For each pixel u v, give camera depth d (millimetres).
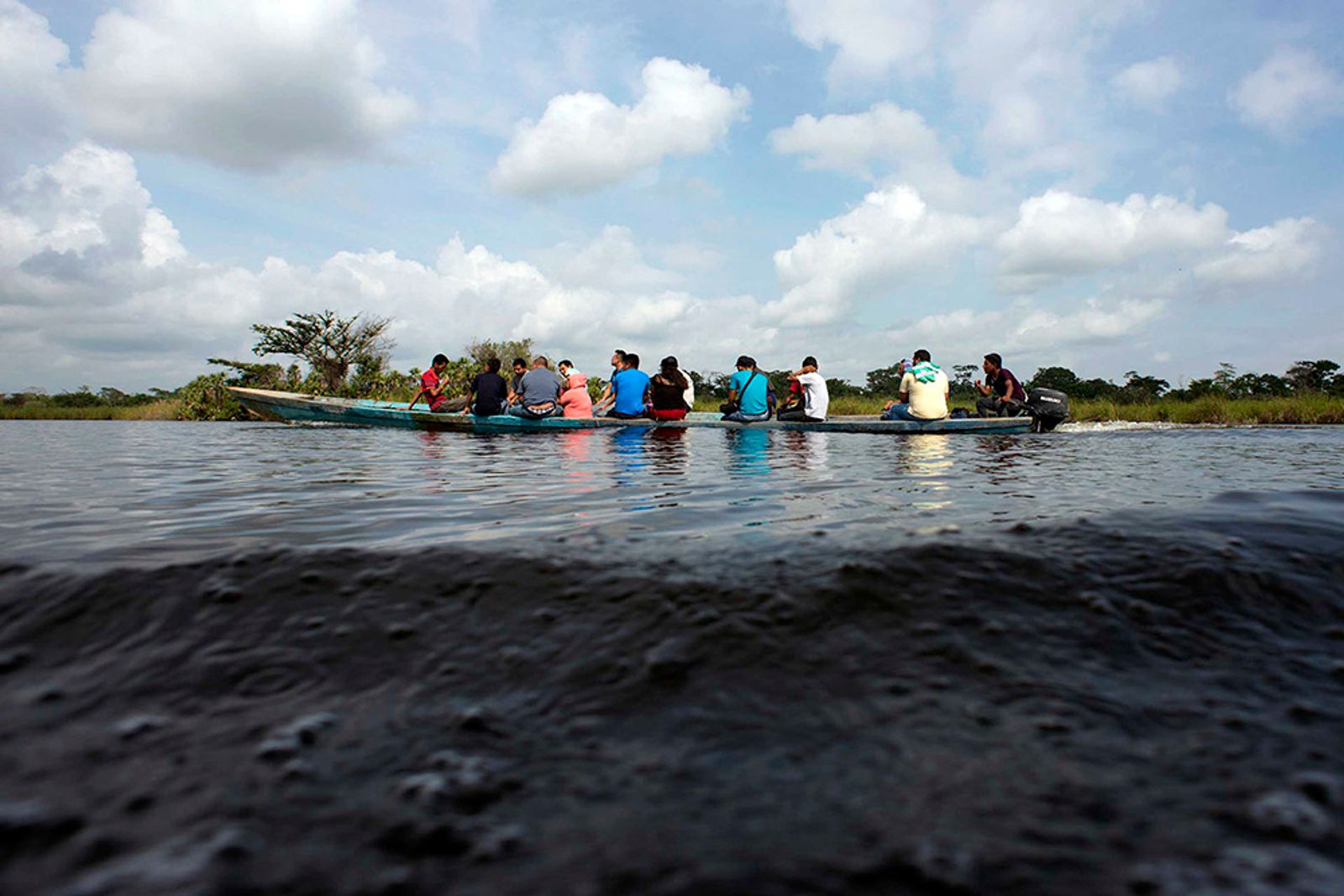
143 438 9039
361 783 807
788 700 997
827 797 781
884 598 1295
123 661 1092
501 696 1014
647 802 777
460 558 1492
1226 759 856
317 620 1230
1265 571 1408
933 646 1146
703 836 715
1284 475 3139
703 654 1117
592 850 696
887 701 994
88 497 2680
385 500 2535
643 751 882
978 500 2357
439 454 5270
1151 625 1225
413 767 841
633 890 637
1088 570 1414
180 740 889
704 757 868
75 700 980
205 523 2002
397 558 1492
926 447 5938
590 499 2555
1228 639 1189
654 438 7621
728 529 1842
